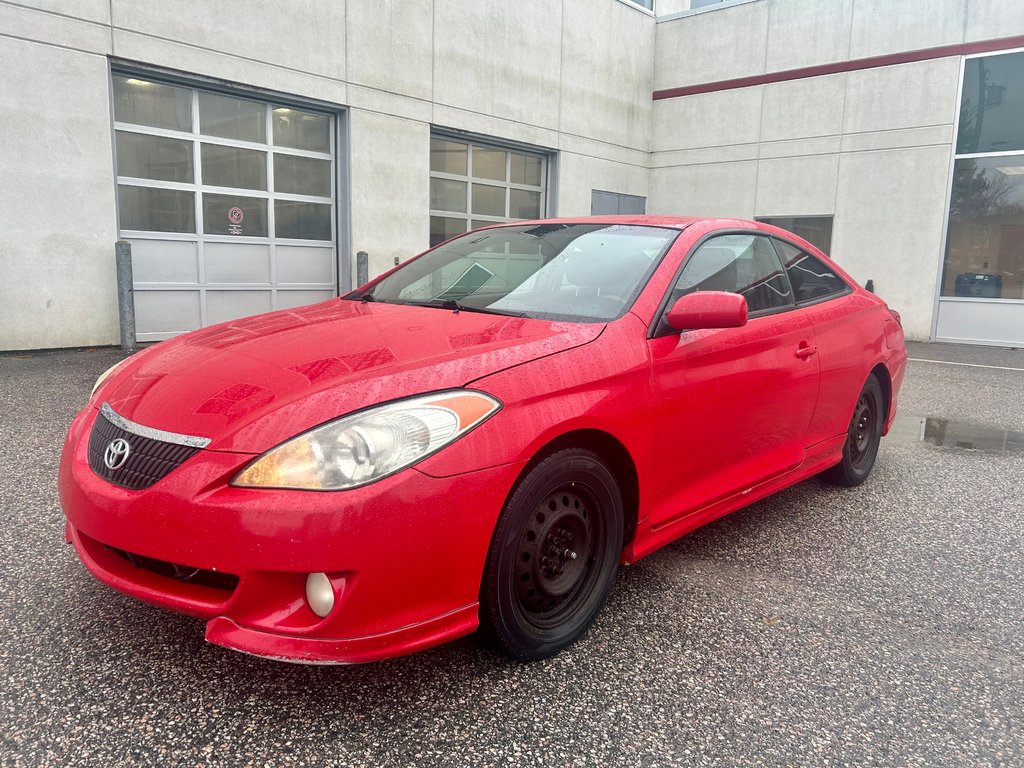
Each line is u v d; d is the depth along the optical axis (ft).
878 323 13.46
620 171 47.42
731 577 9.62
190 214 28.71
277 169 31.30
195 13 27.22
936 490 13.71
